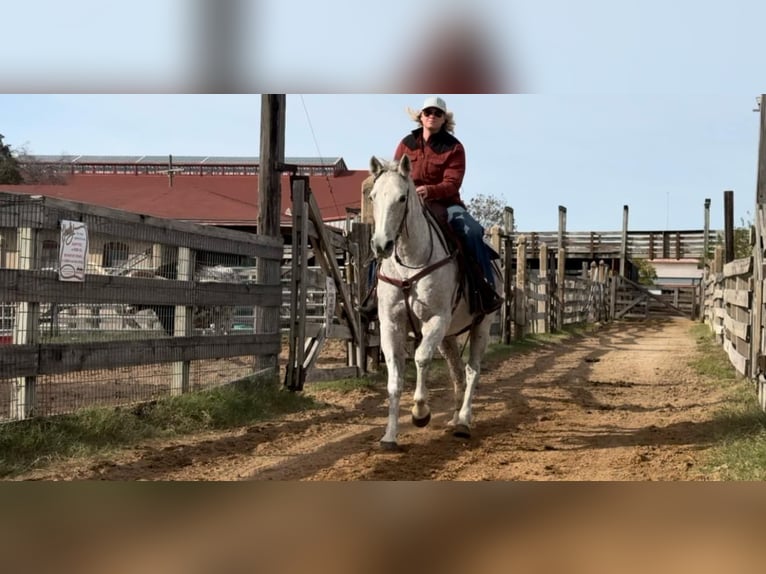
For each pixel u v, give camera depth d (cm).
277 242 820
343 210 2933
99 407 564
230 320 751
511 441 593
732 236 1360
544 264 1997
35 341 497
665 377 1074
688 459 510
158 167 3884
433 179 618
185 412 618
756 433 571
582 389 942
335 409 759
